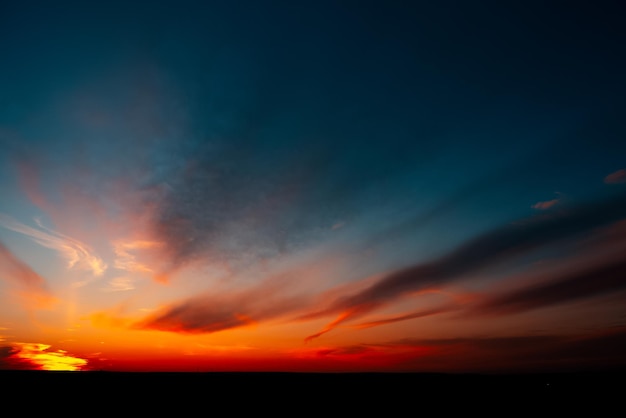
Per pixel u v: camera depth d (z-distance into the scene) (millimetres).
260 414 23750
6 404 24578
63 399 26688
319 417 23234
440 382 42188
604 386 34125
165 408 25016
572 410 24797
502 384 38531
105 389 32875
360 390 35875
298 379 45469
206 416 22672
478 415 23703
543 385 36875
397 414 24094
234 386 37938
